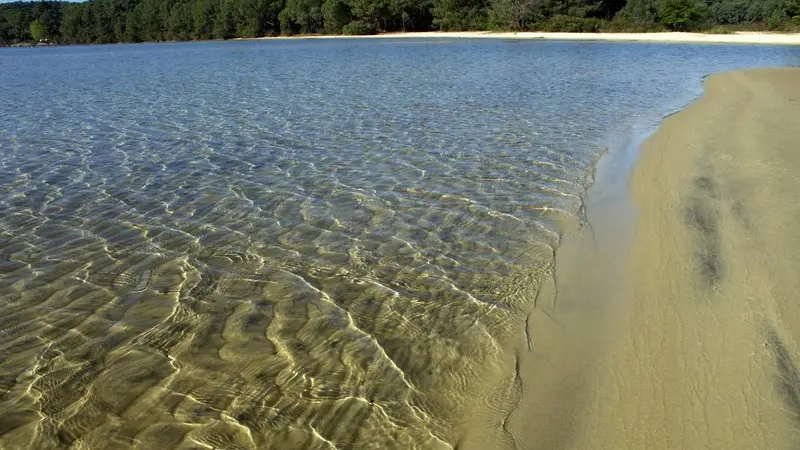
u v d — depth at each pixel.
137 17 95.25
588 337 5.30
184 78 28.92
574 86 22.39
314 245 7.52
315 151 12.43
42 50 76.75
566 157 11.55
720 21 63.53
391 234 7.85
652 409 4.26
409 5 72.88
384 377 4.83
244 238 7.77
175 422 4.32
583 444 4.02
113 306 5.99
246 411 4.43
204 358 5.10
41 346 5.30
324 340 5.36
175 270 6.82
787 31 52.44
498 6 65.50
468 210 8.68
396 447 4.06
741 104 16.81
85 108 19.16
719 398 4.29
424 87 22.81
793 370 4.50
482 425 4.27
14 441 4.13
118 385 4.74
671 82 23.34
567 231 7.82
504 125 14.87
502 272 6.68
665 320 5.44
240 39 86.44
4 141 13.80
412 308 5.92
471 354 5.14
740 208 8.08
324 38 75.50
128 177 10.60
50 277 6.64
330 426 4.26
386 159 11.65
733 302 5.60
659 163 10.84
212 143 13.36
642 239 7.40
